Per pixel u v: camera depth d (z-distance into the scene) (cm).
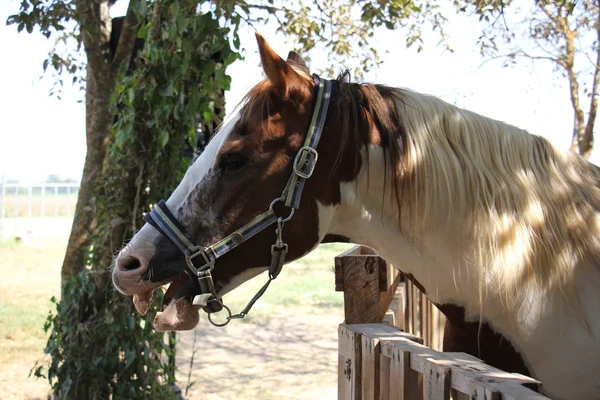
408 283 396
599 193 204
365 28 565
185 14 334
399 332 195
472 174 189
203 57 341
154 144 352
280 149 189
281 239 189
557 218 192
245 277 194
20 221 2400
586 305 188
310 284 1146
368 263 214
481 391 129
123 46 419
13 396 521
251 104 191
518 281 186
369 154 192
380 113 193
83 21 415
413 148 190
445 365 146
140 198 357
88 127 436
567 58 704
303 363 651
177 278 194
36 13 405
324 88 196
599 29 654
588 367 185
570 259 190
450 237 189
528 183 193
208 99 353
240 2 370
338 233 204
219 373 614
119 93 356
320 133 189
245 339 754
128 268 191
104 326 366
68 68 530
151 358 378
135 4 346
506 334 192
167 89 336
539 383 132
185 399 483
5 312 845
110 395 373
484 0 391
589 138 697
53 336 378
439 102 200
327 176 192
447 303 198
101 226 365
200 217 189
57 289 1048
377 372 185
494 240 186
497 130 199
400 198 190
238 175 188
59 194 2830
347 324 213
